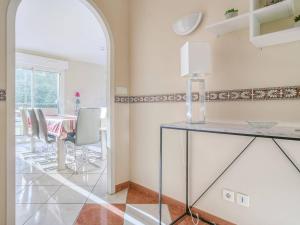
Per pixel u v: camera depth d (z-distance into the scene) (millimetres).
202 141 1698
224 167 1564
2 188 1487
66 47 4555
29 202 1981
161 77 2014
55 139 3131
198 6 1715
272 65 1317
